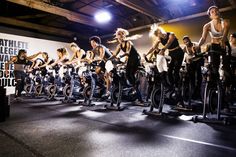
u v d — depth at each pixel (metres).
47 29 8.44
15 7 7.36
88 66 4.47
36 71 6.23
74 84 5.10
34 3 6.04
